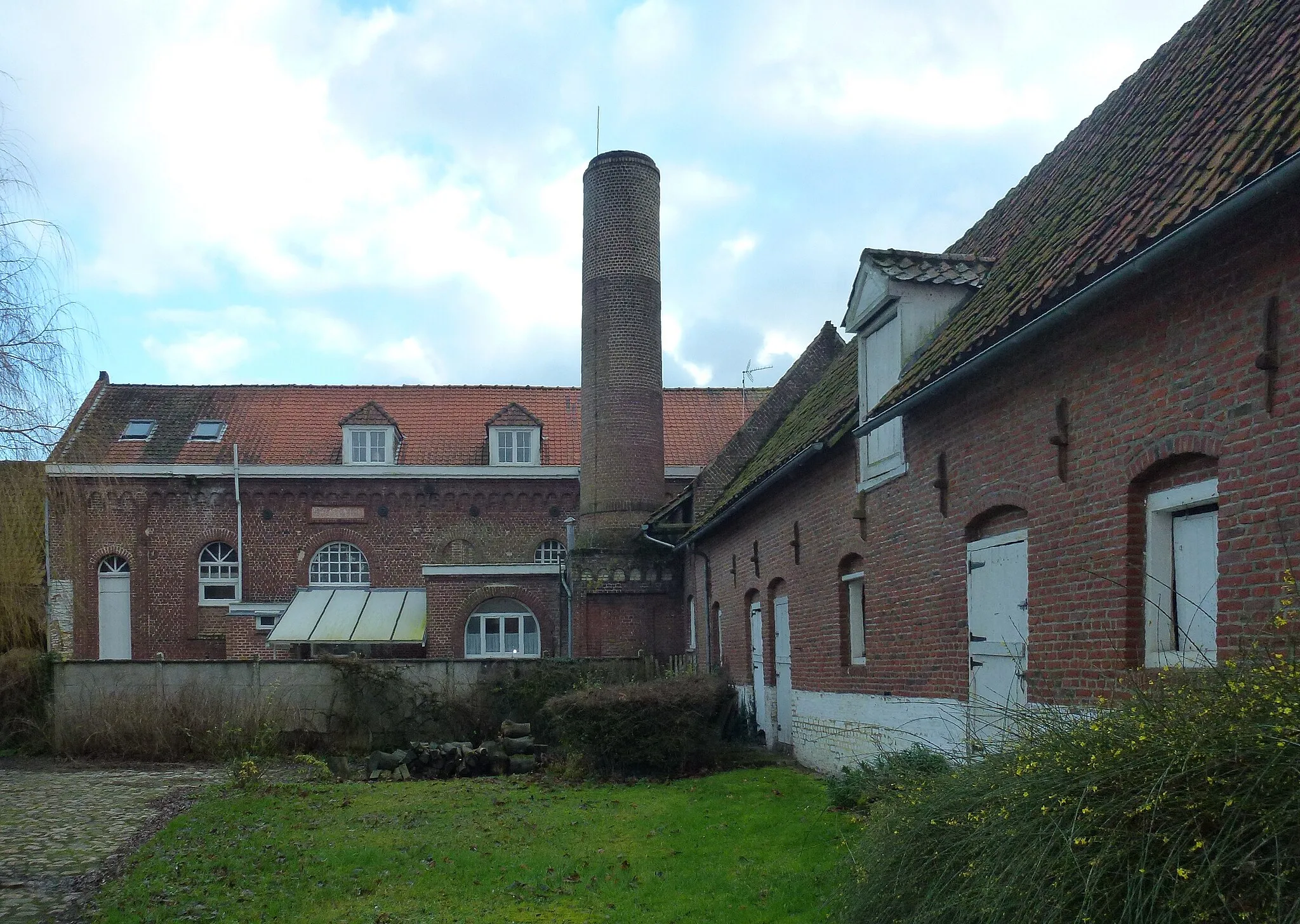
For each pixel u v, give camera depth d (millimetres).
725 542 20703
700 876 8555
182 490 33188
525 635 28203
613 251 26734
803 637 15055
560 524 34250
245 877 9031
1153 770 4148
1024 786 4750
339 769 17250
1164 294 6613
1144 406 6820
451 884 8727
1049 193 10883
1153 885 3865
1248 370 5863
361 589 31141
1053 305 7359
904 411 9922
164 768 18453
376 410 34062
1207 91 8258
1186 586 6695
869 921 5641
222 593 33375
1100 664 7277
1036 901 4238
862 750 12461
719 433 36844
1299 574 5441
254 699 20094
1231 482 5969
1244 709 4164
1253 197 5504
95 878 9219
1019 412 8500
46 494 15219
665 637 25641
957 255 12219
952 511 9812
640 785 14766
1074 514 7648
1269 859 3627
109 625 32906
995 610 9039
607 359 26547
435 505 34000
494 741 18281
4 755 19875
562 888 8539
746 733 18453
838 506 13383
